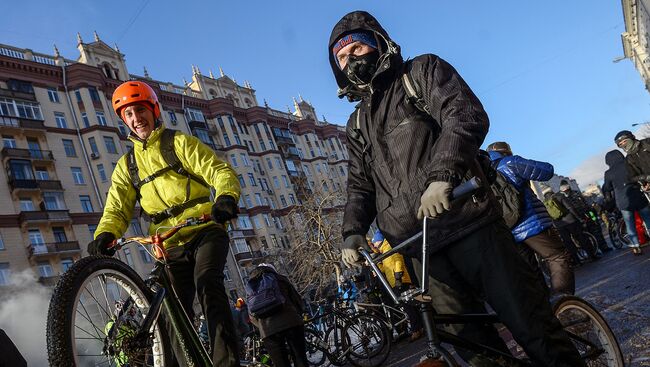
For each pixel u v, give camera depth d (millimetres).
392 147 2209
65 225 34938
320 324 7656
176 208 2947
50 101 37781
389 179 2240
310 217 30500
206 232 2893
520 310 1982
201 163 2953
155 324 2559
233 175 2906
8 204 33031
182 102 49406
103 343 2223
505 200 4121
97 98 39750
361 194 2482
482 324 2252
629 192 8312
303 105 72812
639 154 7414
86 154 37906
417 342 7191
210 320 2594
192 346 2596
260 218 50688
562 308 2648
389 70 2254
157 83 47875
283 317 5590
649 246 8867
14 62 36562
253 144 56344
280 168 56969
